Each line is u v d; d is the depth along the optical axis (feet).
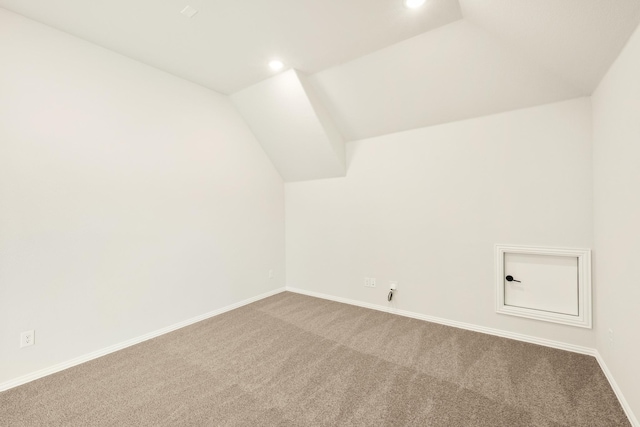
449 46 7.52
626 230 5.30
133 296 8.66
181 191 9.93
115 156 8.28
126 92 8.53
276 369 7.14
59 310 7.23
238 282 11.94
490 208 8.89
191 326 9.91
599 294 7.06
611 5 4.31
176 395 6.16
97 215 7.91
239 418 5.46
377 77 9.02
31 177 6.81
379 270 11.28
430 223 10.02
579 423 5.18
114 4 6.31
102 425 5.31
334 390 6.27
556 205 7.93
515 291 8.71
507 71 7.57
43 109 6.98
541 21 5.32
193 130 10.30
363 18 6.83
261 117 11.61
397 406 5.72
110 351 8.11
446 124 9.59
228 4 6.32
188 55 8.50
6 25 6.49
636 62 4.64
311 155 12.00
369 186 11.42
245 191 12.24
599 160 6.84
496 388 6.23
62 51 7.30
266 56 8.54
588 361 7.22
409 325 9.77
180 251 9.89
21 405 5.87
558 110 7.84
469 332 9.14
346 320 10.29
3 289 6.42
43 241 6.98
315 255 13.23
